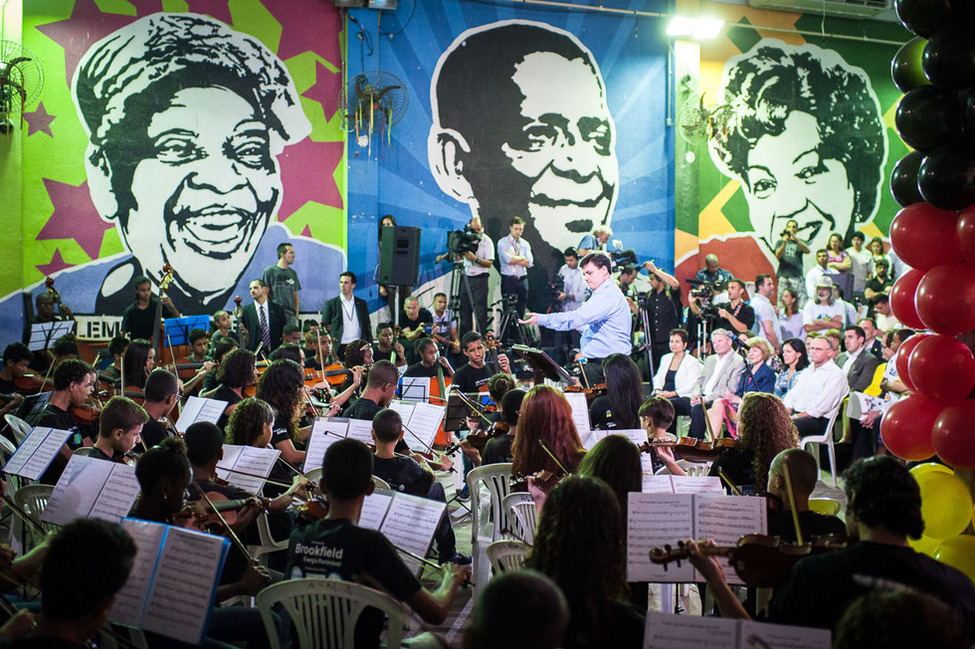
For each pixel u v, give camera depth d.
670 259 13.62
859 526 2.63
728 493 4.75
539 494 3.76
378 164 12.39
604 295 8.54
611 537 2.51
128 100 11.48
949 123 4.05
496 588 1.79
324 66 12.21
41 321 10.66
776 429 4.64
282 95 12.05
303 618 3.07
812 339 8.81
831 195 14.23
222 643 3.23
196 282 11.80
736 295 12.91
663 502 3.21
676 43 13.48
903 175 4.44
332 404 7.58
